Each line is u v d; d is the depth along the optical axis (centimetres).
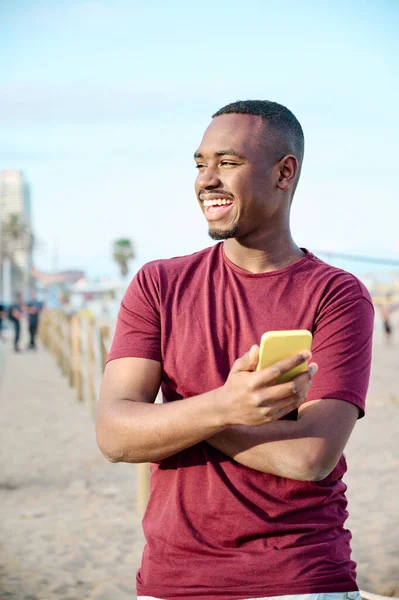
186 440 175
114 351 199
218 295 197
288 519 183
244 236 198
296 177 202
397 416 980
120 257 7400
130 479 729
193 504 185
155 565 186
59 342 1912
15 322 2555
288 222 203
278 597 176
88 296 5278
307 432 181
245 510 181
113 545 527
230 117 196
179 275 203
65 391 1455
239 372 167
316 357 191
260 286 196
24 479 737
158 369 197
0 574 472
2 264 8662
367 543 504
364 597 273
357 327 193
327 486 189
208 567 180
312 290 195
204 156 196
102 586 450
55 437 955
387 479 673
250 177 193
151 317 199
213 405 170
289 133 200
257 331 191
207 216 198
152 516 193
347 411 185
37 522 588
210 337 192
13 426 1051
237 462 184
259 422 167
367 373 194
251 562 178
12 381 1653
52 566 487
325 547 182
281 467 179
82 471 766
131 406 184
